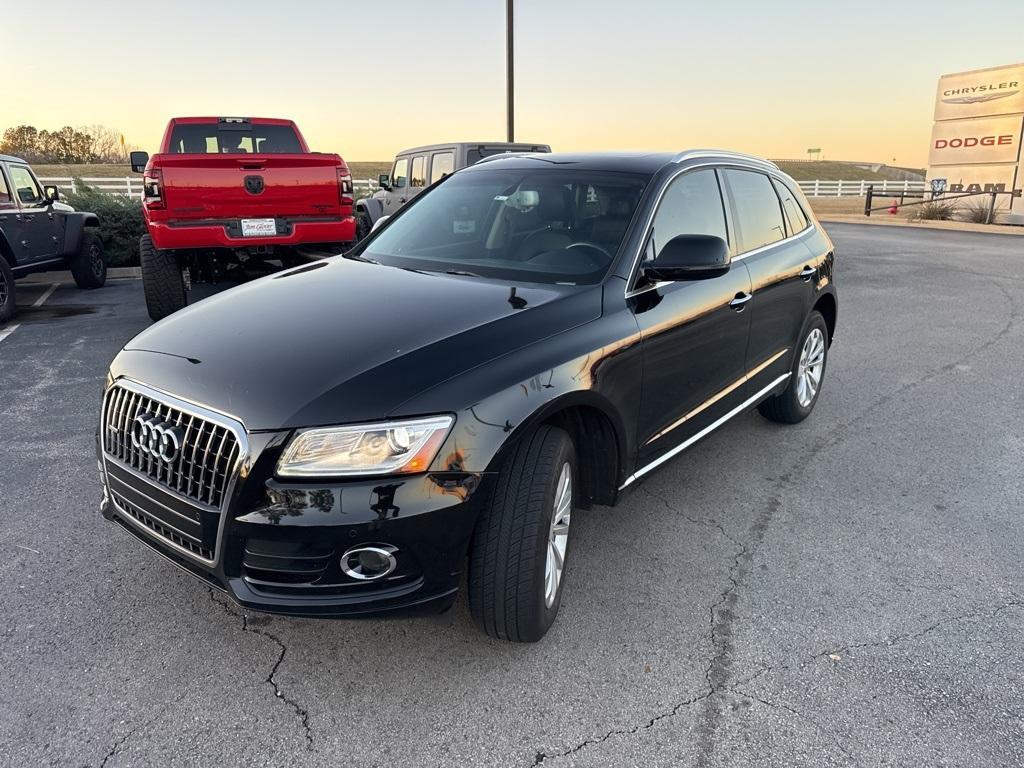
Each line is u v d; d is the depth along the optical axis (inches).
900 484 168.9
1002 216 898.7
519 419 97.6
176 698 99.0
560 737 93.7
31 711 95.8
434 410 92.0
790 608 121.4
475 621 105.8
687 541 142.6
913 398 230.7
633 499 160.4
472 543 100.3
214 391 95.8
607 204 138.6
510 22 642.8
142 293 419.5
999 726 95.8
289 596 91.7
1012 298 401.1
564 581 128.2
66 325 323.9
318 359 98.6
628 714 97.7
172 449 97.0
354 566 91.7
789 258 179.2
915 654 110.0
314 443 89.2
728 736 93.9
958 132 939.3
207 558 94.6
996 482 170.1
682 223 143.7
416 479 90.5
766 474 173.6
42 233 381.7
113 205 497.7
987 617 119.3
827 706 99.3
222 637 111.7
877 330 325.1
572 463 112.0
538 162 161.6
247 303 123.2
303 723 95.2
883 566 134.6
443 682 103.1
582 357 109.1
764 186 181.2
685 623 117.1
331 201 301.0
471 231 149.3
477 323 107.4
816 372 208.2
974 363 271.0
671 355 131.0
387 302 118.0
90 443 185.6
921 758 90.6
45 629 112.4
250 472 89.8
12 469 169.5
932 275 482.3
